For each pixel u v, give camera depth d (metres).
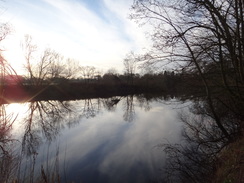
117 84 51.66
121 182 7.19
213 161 7.26
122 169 8.17
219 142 9.15
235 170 4.91
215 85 8.18
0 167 5.84
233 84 8.22
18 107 25.34
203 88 8.66
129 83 55.16
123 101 36.59
